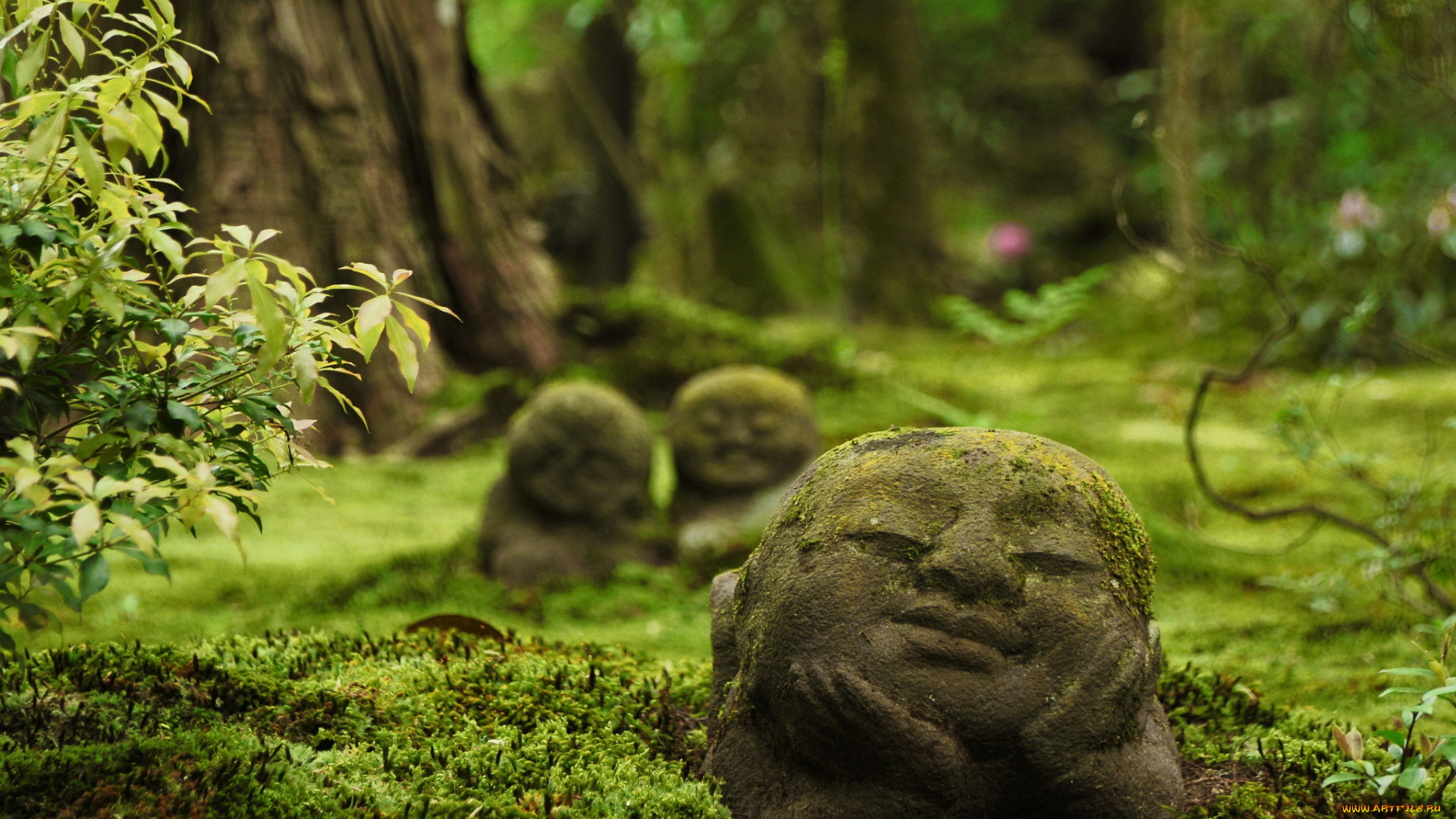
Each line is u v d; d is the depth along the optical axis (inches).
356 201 265.6
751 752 87.4
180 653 107.9
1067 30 812.6
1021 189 761.6
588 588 187.8
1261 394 332.5
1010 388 366.6
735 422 211.0
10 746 84.1
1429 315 313.6
